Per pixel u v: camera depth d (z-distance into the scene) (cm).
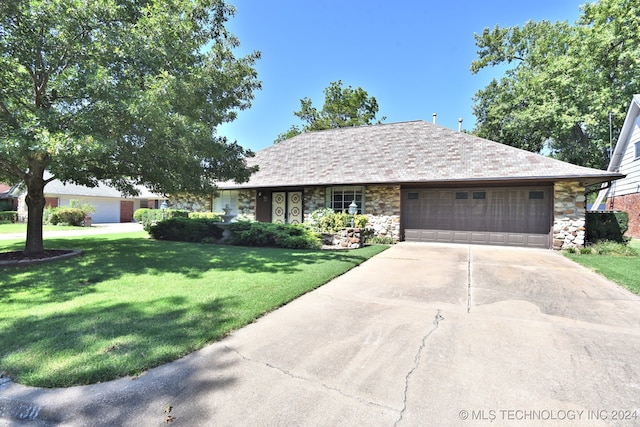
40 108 624
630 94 1745
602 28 1839
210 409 216
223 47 923
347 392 238
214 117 925
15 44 611
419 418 210
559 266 743
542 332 355
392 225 1225
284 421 205
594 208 1934
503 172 1030
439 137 1373
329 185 1245
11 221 2294
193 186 888
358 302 464
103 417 208
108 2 645
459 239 1167
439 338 338
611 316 409
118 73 657
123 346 297
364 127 1658
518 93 2338
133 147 662
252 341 325
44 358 272
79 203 2325
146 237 1273
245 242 1044
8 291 483
